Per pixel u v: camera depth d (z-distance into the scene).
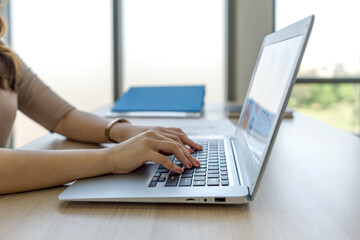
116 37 2.43
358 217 0.47
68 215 0.48
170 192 0.52
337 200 0.53
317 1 2.07
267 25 2.11
